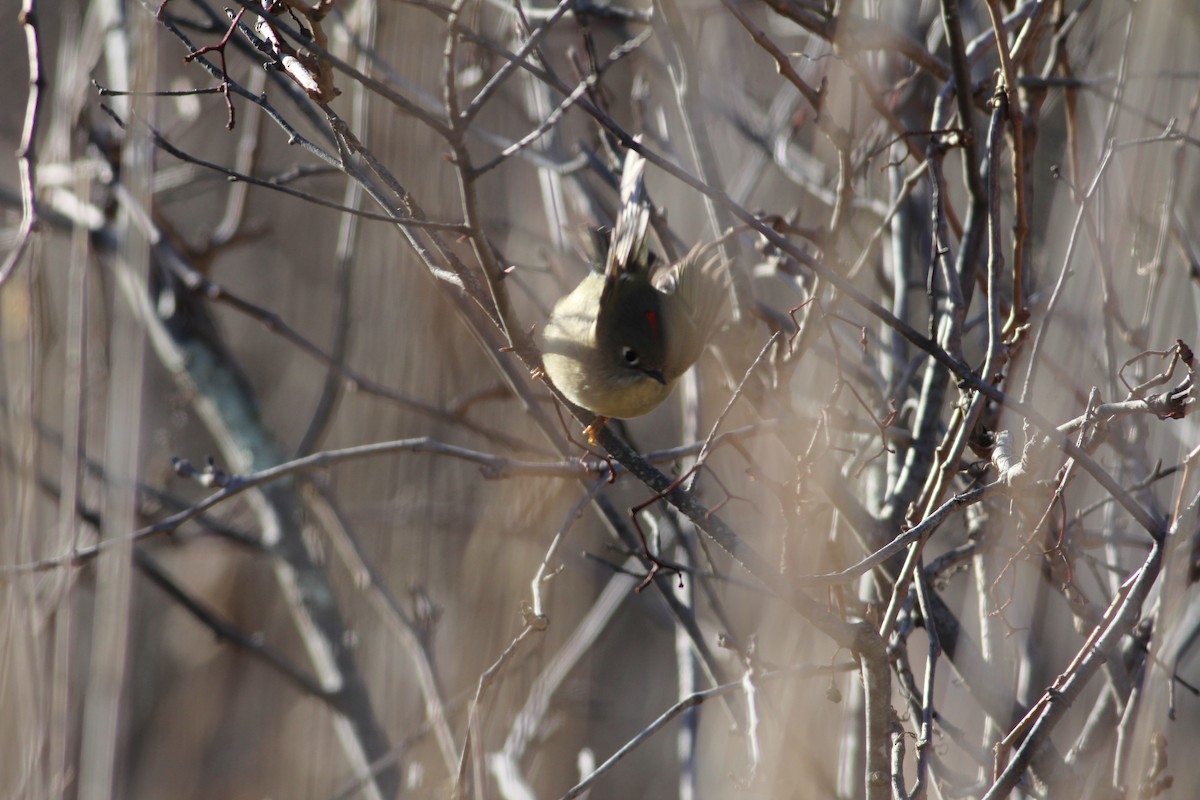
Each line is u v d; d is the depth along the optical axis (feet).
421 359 38.29
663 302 21.72
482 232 17.49
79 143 35.70
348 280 32.65
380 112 32.27
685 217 32.71
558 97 30.22
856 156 29.71
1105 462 25.91
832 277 17.61
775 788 23.25
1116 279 25.32
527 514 34.94
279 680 42.55
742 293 25.31
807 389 28.91
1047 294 25.96
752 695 19.49
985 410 22.61
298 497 37.55
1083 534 23.02
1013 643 23.02
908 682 21.02
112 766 22.99
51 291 35.47
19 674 23.79
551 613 35.22
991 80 25.20
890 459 25.53
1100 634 18.52
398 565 37.55
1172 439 26.27
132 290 25.40
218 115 39.86
